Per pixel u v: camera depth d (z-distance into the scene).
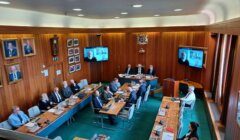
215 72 7.80
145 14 8.05
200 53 8.73
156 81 10.22
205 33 9.27
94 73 11.86
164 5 5.21
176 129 4.94
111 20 11.02
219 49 7.40
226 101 5.53
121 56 11.62
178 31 9.82
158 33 10.62
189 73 10.12
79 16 8.87
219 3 4.79
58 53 8.70
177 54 10.37
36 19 7.05
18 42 6.60
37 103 7.63
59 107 6.75
